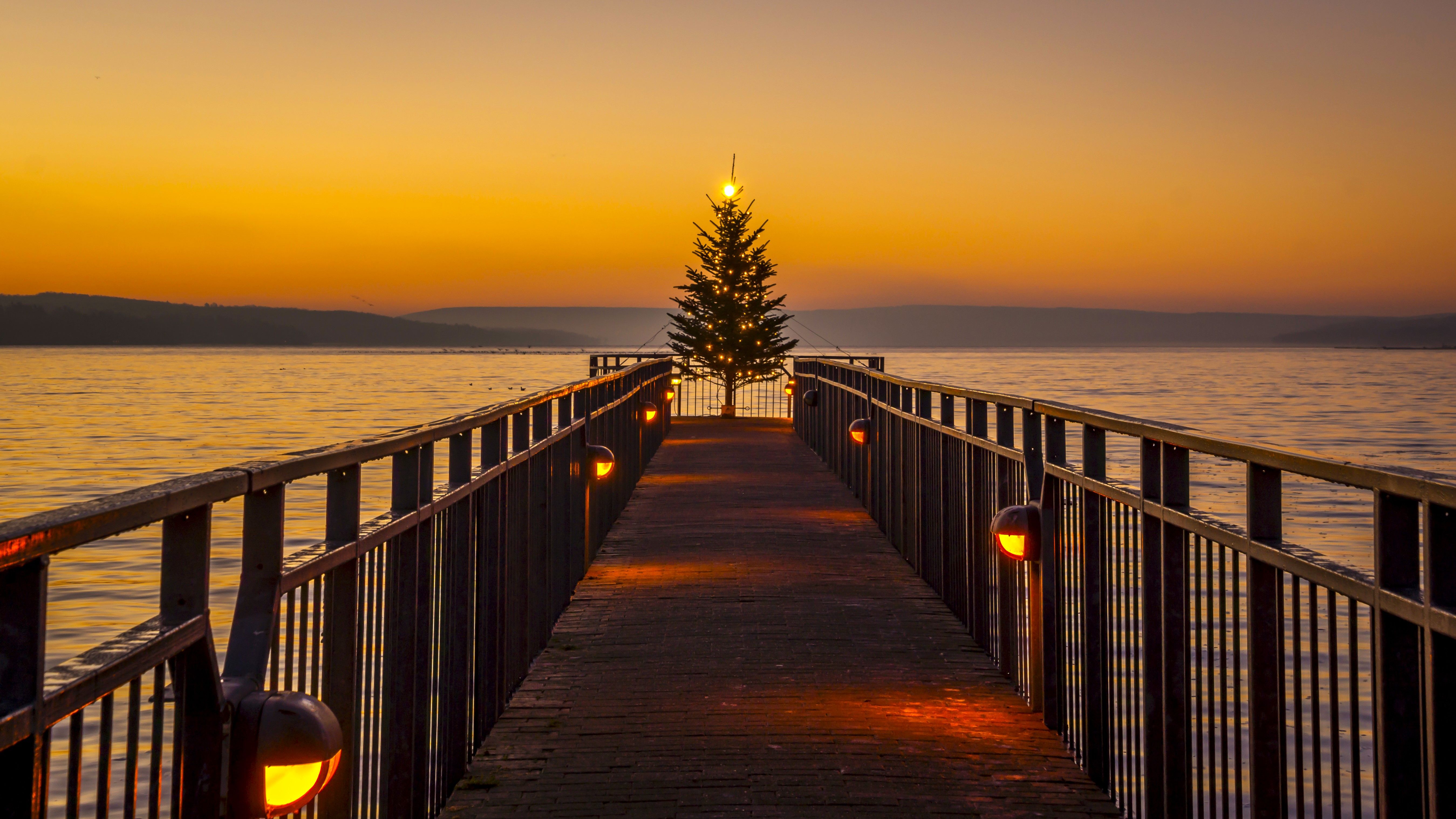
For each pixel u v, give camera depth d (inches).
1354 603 92.2
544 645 256.2
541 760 182.7
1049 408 186.9
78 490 947.3
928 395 335.0
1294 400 2578.7
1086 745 173.0
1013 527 198.1
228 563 515.8
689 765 180.2
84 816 229.3
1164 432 134.9
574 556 317.1
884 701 214.1
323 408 2241.6
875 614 287.9
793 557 368.8
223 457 1239.5
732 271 1334.9
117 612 465.7
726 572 342.3
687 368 1369.3
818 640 261.4
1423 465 1186.6
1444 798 79.1
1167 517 138.2
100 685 66.0
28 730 58.9
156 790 77.5
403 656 140.3
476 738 187.0
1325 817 209.9
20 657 59.9
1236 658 124.3
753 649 253.3
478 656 188.7
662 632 268.8
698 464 669.3
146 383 3631.9
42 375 4360.2
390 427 1740.9
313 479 901.8
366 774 125.2
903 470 366.9
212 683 82.6
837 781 172.7
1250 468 113.7
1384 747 86.6
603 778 174.2
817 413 730.8
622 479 469.7
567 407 303.9
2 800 60.0
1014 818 158.6
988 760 182.4
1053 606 196.7
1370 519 691.4
